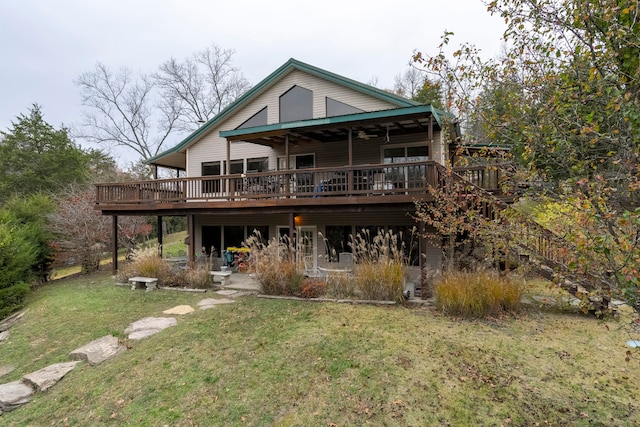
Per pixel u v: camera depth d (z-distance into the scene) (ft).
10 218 40.19
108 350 17.26
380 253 25.88
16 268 33.35
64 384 14.74
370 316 19.86
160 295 27.63
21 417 12.92
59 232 43.04
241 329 18.88
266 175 31.58
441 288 20.95
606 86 9.06
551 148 10.20
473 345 15.72
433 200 23.45
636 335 16.67
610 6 8.20
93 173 87.45
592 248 7.25
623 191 8.80
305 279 26.53
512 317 19.43
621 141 8.80
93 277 39.91
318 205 29.50
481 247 23.88
